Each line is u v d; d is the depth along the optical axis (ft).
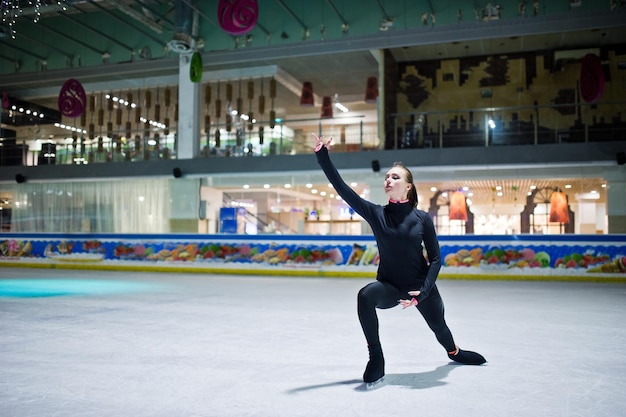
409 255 10.51
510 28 51.06
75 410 9.20
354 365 12.67
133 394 10.18
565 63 57.72
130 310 23.31
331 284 39.88
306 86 66.39
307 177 55.57
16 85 67.82
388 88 58.65
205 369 12.23
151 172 59.00
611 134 55.72
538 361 13.32
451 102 60.49
